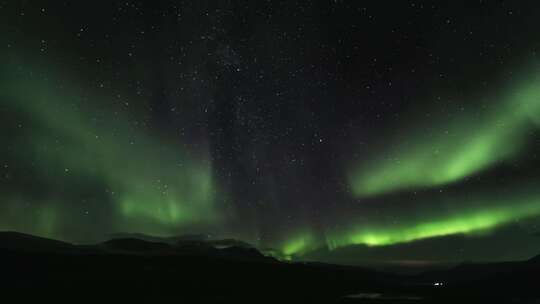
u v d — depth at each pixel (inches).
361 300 796.0
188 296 788.0
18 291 734.5
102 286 812.6
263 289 883.4
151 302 724.7
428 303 768.3
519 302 797.2
